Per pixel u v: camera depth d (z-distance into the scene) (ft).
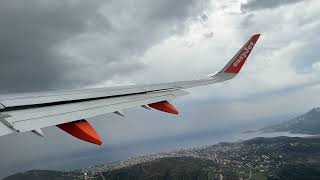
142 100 68.64
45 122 47.88
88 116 54.44
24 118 47.52
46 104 56.24
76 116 52.80
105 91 71.00
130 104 64.90
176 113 71.20
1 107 50.44
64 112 53.52
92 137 49.14
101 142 49.29
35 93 61.67
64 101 59.41
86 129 50.26
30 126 45.32
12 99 55.36
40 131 44.50
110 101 64.39
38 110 52.24
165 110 71.10
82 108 57.31
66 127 50.96
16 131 42.37
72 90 67.92
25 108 52.37
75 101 61.05
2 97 55.98
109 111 59.00
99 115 56.29
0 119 44.47
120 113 59.82
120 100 65.92
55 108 54.75
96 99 64.59
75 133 50.03
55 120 49.42
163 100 71.26
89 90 69.87
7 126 42.80
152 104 71.77
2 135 39.60
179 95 75.77
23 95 58.95
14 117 46.98
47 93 62.69
